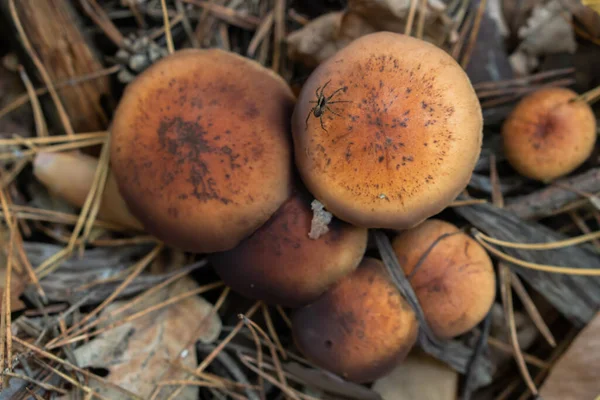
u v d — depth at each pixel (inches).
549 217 11.4
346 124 9.2
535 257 10.8
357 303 9.9
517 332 11.3
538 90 10.8
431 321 10.2
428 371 10.9
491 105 11.3
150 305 10.8
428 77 9.2
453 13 11.2
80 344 10.4
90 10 11.2
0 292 10.6
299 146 9.5
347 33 11.0
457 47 11.2
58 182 10.9
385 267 10.3
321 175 9.3
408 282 10.2
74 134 11.5
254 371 10.8
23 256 10.8
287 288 9.9
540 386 11.0
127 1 11.2
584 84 11.3
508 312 10.9
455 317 10.1
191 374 10.5
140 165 9.9
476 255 10.2
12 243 10.7
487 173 11.3
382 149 9.1
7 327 9.8
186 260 11.2
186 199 9.7
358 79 9.3
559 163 10.4
